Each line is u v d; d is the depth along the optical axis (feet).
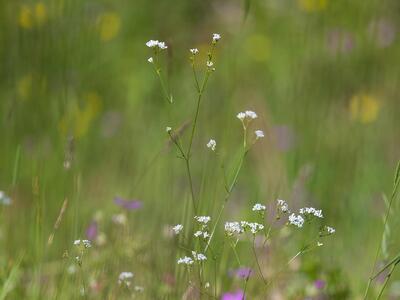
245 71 43.62
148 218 26.25
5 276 22.40
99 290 21.57
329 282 23.93
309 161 32.83
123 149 35.27
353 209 31.73
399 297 25.04
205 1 51.16
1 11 38.60
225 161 29.73
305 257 24.86
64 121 32.22
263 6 48.49
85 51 37.76
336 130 36.22
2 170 32.37
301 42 44.39
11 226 25.26
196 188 30.42
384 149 37.76
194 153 32.65
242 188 33.65
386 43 44.37
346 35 43.57
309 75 39.45
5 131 33.27
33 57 36.27
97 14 42.73
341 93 38.91
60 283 21.53
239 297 22.08
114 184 31.96
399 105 41.22
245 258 24.04
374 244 29.12
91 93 38.70
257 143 35.06
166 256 22.56
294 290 23.70
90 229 24.58
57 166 29.09
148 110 40.01
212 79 40.83
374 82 42.06
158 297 21.16
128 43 46.68
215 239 23.48
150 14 49.90
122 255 22.93
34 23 36.32
